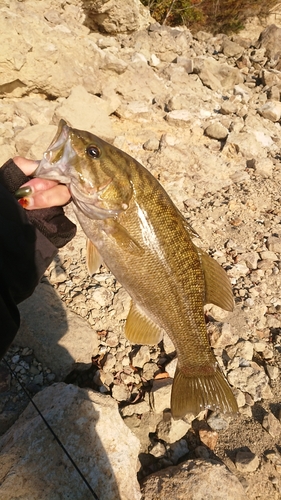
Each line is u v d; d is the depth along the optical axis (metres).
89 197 0.32
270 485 0.44
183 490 0.40
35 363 0.52
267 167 1.08
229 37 2.30
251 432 0.49
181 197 0.92
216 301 0.37
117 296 0.61
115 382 0.52
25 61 0.97
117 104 1.12
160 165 0.98
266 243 0.82
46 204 0.28
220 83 1.64
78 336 0.54
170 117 1.16
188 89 1.47
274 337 0.63
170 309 0.35
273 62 2.01
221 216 0.89
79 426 0.41
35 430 0.40
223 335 0.59
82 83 1.11
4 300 0.26
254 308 0.66
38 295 0.57
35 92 1.05
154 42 1.63
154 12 2.49
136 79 1.28
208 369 0.38
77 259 0.68
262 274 0.74
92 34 1.53
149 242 0.33
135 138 1.06
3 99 1.01
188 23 2.58
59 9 1.42
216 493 0.39
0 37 0.92
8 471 0.37
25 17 1.05
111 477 0.39
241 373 0.55
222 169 1.04
